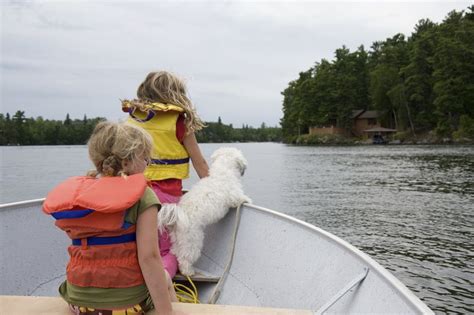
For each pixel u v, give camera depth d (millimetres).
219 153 3725
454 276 8398
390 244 10773
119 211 1674
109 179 1737
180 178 3162
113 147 1808
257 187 23016
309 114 107062
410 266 9023
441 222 13141
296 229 2893
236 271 3123
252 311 1890
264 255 2994
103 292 1721
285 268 2775
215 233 3547
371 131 96812
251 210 3342
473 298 7324
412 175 26812
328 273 2424
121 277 1716
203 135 151750
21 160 46000
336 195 19469
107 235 1708
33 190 20797
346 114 101875
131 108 3092
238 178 3654
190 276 3092
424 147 67125
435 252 10031
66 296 1829
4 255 3020
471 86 72812
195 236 3131
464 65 73438
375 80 94938
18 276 3025
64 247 3389
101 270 1707
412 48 91875
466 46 74500
